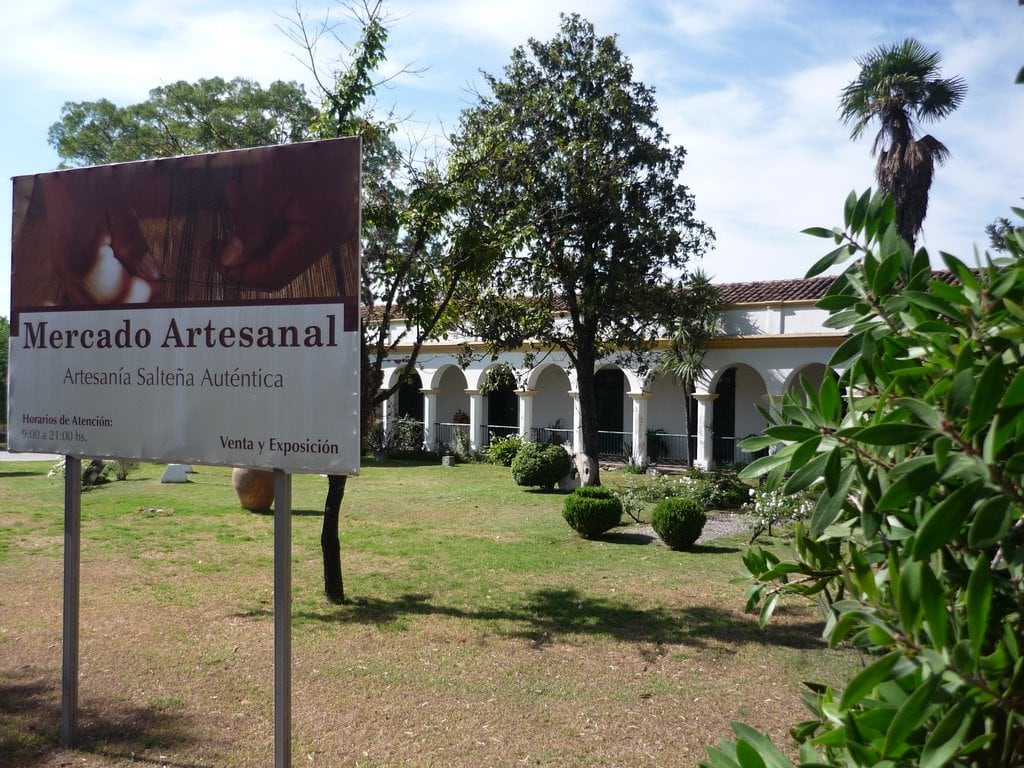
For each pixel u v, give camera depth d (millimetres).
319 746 4973
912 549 1411
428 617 7895
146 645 6879
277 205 4398
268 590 8836
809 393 1748
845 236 2066
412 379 29484
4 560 10211
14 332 5195
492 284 17781
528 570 10117
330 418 4223
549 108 17547
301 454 4289
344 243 4219
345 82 8664
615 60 18516
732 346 21688
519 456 18688
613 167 17828
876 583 1739
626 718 5453
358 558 10742
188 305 4617
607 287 18031
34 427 5102
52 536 11906
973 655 1319
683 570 10164
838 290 2094
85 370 4941
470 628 7535
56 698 5680
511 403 29500
